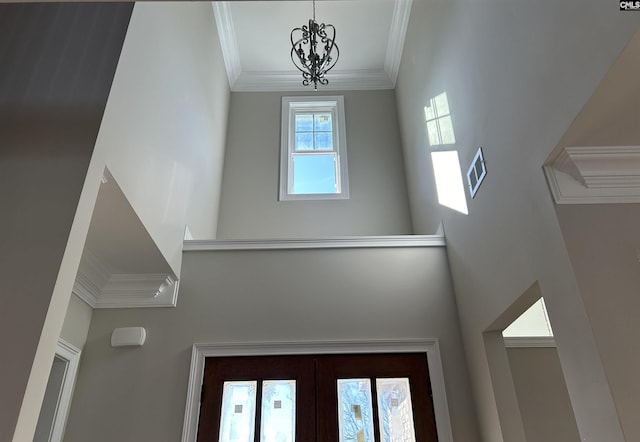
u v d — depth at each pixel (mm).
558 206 2105
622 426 1688
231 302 3455
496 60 2707
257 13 5254
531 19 2236
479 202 3047
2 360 1791
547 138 2135
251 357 3279
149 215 2879
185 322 3369
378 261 3654
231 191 5324
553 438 3377
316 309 3453
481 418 3045
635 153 2086
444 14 3816
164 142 3201
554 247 2115
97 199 2506
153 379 3174
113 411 3066
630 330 1852
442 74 3887
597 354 1821
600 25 1694
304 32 3936
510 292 2586
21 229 2035
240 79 6031
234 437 3027
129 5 2637
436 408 3152
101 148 2260
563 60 1960
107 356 3234
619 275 1959
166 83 3271
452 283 3594
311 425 3068
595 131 1977
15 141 2234
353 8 5258
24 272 1952
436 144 4074
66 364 3059
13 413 1702
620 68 1646
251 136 5691
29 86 2391
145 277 3373
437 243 3746
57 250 1993
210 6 4809
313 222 5188
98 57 2461
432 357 3318
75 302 3182
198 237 4160
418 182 4773
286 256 3643
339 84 6082
